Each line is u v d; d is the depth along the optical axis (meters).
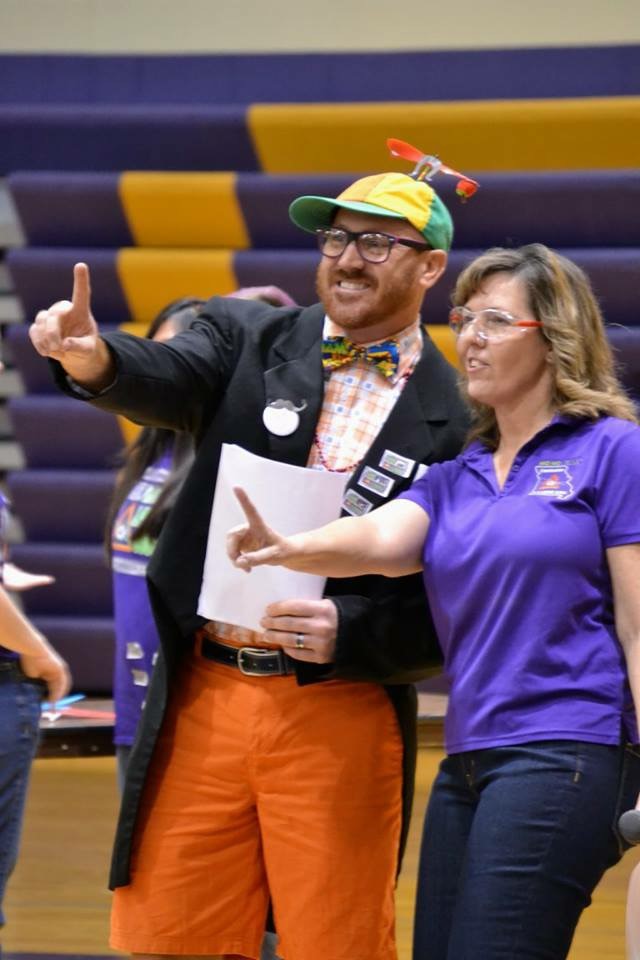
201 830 8.23
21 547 21.86
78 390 7.70
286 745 8.08
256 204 22.16
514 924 6.62
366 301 8.23
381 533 7.42
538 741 6.82
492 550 7.07
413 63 23.41
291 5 24.02
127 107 23.27
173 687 8.41
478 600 7.11
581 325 7.42
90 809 17.42
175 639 8.36
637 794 6.99
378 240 8.17
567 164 21.80
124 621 10.08
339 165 22.66
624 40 22.98
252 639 8.15
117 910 8.44
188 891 8.25
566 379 7.30
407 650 8.09
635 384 20.17
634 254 20.59
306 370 8.44
